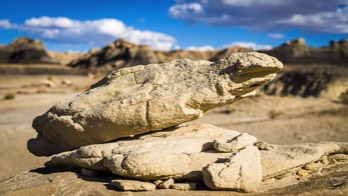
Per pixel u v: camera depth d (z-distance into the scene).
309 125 35.56
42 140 13.95
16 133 31.70
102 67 165.62
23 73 97.62
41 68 111.69
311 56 101.50
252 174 9.80
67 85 77.56
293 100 54.75
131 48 174.38
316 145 12.25
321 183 10.16
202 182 10.29
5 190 11.25
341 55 102.38
